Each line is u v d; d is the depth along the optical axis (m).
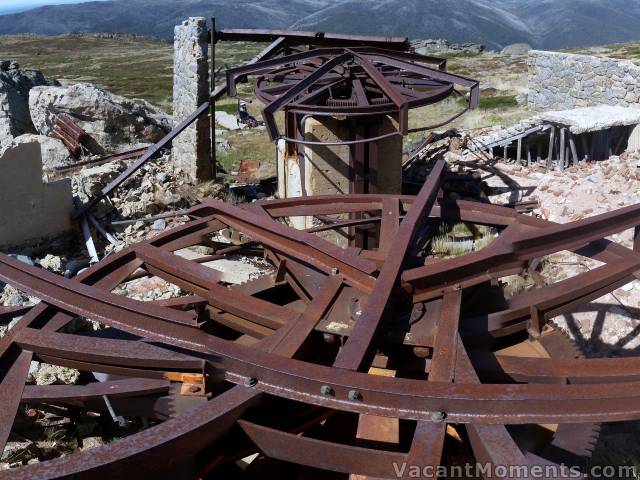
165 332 4.31
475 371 4.50
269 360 4.00
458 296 5.14
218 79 31.81
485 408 3.58
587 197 10.95
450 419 3.59
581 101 15.44
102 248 10.56
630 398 3.62
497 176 12.36
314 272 5.98
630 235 9.20
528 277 8.77
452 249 10.09
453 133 14.27
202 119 12.73
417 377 5.48
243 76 10.35
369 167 10.09
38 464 3.20
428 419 3.59
